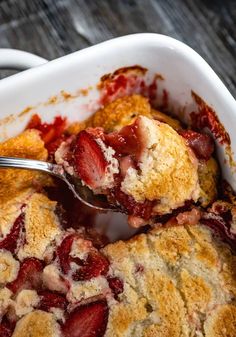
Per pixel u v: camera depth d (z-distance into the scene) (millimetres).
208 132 391
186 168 373
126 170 365
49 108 395
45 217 379
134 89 406
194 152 383
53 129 404
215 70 519
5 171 388
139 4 536
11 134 397
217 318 357
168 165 367
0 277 367
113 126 398
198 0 540
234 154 375
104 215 391
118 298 363
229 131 373
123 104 404
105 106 407
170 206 372
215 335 354
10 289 367
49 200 385
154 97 410
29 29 521
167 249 370
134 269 367
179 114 406
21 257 371
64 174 383
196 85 383
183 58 381
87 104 404
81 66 382
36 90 382
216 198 386
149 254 370
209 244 372
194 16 535
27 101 386
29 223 375
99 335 359
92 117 410
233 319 357
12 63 409
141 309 358
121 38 383
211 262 366
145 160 365
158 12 535
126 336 356
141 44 383
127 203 372
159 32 530
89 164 370
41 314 362
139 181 365
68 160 383
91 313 359
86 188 381
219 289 362
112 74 394
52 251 373
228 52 525
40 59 412
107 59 385
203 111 389
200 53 524
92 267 364
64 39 522
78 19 527
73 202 391
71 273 366
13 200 381
